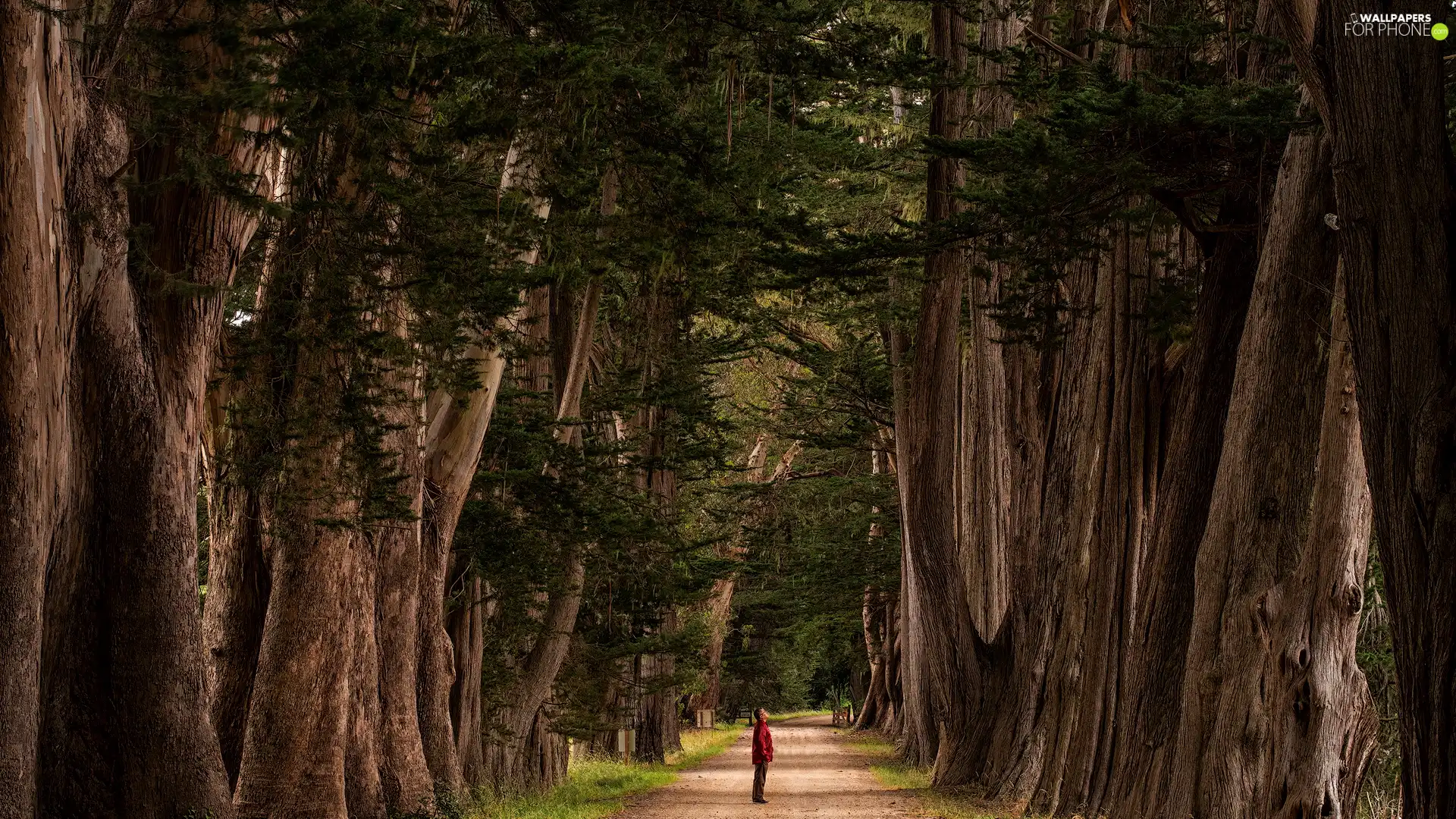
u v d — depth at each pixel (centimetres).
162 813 1108
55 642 1084
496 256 1312
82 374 1089
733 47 1630
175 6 1052
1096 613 1925
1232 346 1642
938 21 2367
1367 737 1234
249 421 1389
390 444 1822
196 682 1152
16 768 892
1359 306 650
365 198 1336
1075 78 1561
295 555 1541
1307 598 1238
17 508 894
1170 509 1666
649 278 1945
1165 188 1536
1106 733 1898
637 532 2506
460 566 2345
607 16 1466
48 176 910
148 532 1120
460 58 1113
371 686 1709
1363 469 1215
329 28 1005
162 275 1063
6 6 860
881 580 4791
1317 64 675
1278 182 1361
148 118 1037
